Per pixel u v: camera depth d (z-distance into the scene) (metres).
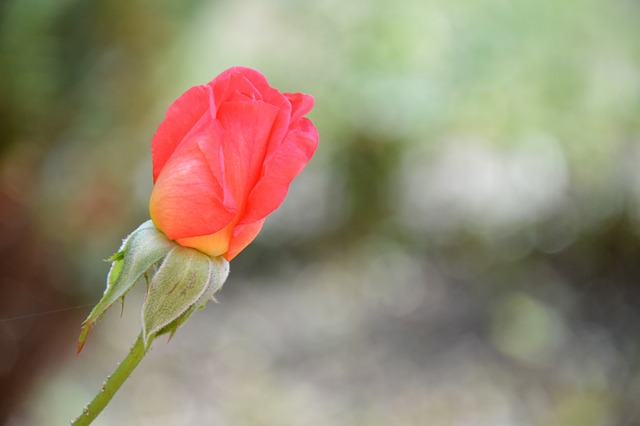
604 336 2.45
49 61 1.31
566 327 2.50
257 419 2.13
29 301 1.42
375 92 2.02
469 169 2.59
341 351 2.41
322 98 2.04
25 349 1.44
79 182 1.41
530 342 2.43
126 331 2.19
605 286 2.62
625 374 2.28
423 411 2.19
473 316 2.56
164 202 0.61
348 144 2.25
